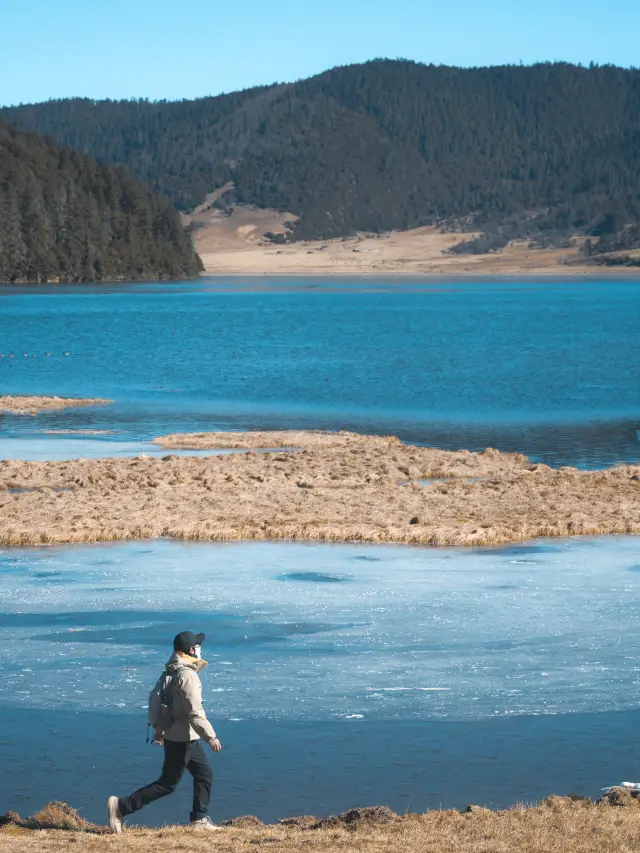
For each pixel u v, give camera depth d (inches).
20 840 586.6
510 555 1453.0
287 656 1003.9
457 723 831.7
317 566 1384.1
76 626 1103.0
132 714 853.8
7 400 3314.5
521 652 1016.9
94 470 2062.0
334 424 2923.2
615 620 1127.0
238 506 1765.5
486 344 5644.7
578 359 4790.8
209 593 1239.5
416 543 1535.4
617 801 670.5
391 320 7726.4
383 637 1065.5
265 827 635.5
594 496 1871.3
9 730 816.3
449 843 585.6
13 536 1523.1
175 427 2837.1
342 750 778.2
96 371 4325.8
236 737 805.2
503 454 2338.8
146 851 570.6
